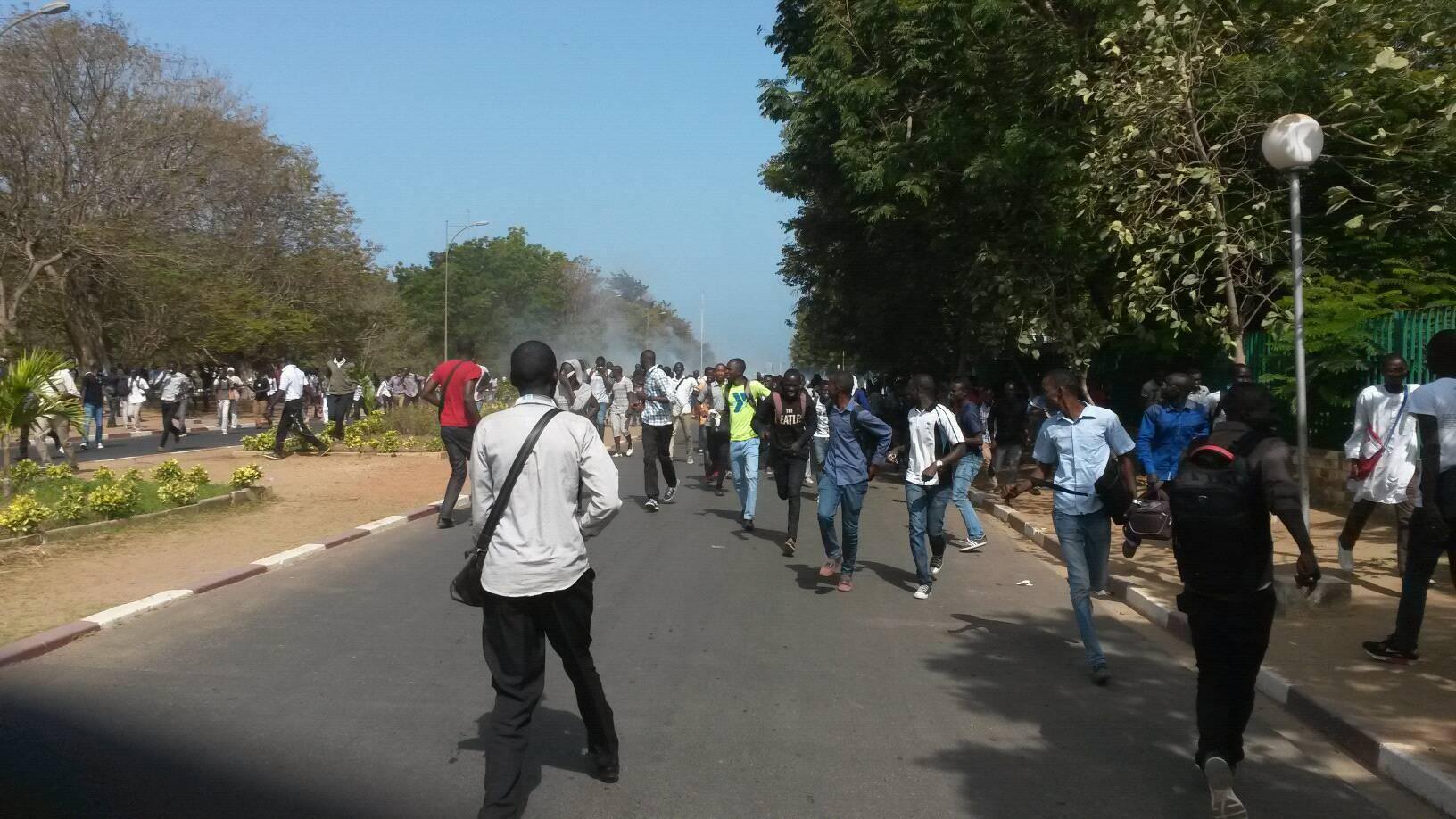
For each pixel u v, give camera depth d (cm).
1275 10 1341
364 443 2012
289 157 4512
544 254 7281
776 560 1051
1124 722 588
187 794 462
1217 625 470
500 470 454
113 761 498
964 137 1666
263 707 577
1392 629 746
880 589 932
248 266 4284
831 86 1869
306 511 1261
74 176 3195
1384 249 1427
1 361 1580
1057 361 2259
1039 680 666
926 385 907
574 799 469
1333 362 1233
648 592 890
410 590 873
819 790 484
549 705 600
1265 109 1282
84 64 3203
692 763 514
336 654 681
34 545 959
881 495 1689
